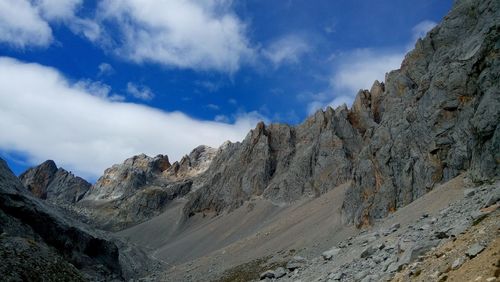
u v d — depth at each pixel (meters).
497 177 55.12
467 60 80.69
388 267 33.06
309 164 196.88
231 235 186.75
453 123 80.75
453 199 57.94
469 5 94.25
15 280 26.39
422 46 116.62
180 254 190.12
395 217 71.75
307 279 57.53
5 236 30.11
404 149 93.06
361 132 182.75
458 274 21.88
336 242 97.69
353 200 106.31
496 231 23.55
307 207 153.62
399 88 115.62
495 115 57.78
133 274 153.75
